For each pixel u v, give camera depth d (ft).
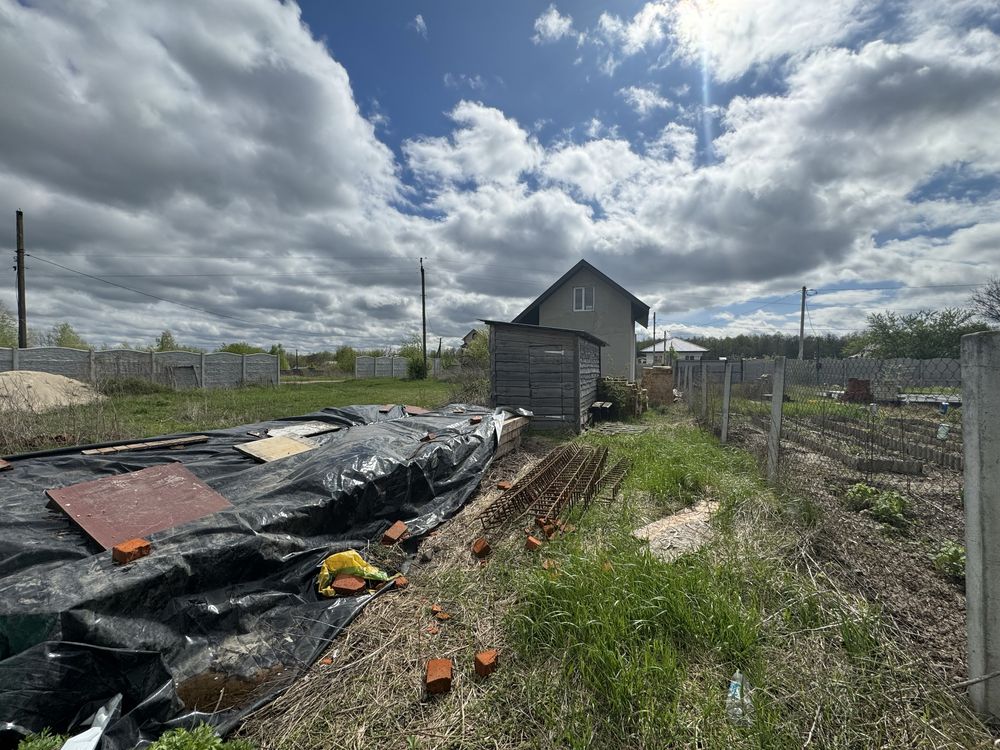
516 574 9.64
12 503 10.77
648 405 49.65
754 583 8.50
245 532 9.08
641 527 12.39
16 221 57.26
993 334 5.33
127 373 58.90
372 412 22.82
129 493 10.66
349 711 6.48
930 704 5.74
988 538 5.46
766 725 5.50
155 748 5.06
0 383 29.96
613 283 61.21
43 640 5.96
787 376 22.86
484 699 6.48
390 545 11.60
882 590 8.36
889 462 16.62
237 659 7.44
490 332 31.04
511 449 23.17
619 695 6.03
